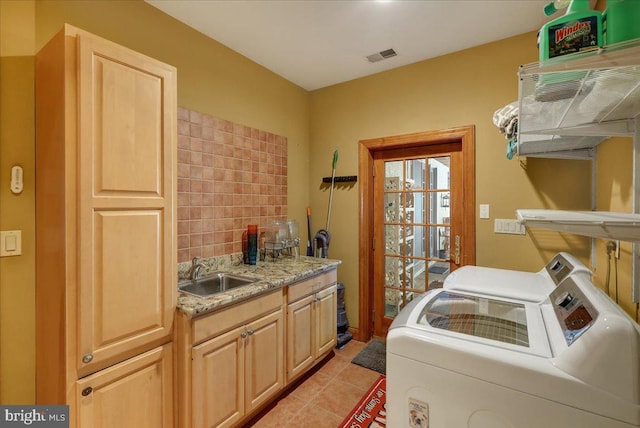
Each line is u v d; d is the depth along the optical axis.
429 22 2.10
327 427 1.83
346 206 3.10
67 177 1.20
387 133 2.84
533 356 0.82
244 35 2.26
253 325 1.83
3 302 1.34
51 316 1.29
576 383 0.73
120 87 1.33
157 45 1.95
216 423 1.61
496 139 2.34
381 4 1.91
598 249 1.78
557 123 1.29
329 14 2.01
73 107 1.21
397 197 2.93
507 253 2.29
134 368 1.39
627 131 1.19
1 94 1.35
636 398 0.68
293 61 2.67
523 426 0.80
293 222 2.86
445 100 2.54
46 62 1.32
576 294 1.01
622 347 0.70
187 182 2.11
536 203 2.20
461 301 1.30
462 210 2.53
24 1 1.41
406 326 1.05
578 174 2.06
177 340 1.53
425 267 2.78
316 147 3.30
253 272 2.23
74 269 1.21
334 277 2.63
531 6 1.92
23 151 1.39
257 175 2.68
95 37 1.26
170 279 1.52
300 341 2.22
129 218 1.37
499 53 2.32
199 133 2.19
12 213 1.36
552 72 0.83
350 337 2.95
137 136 1.40
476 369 0.86
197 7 1.94
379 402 2.06
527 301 1.28
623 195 1.42
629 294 1.31
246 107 2.58
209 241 2.25
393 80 2.81
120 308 1.33
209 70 2.27
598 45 0.91
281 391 2.12
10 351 1.35
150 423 1.44
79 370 1.22
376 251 3.03
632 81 0.88
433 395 0.93
